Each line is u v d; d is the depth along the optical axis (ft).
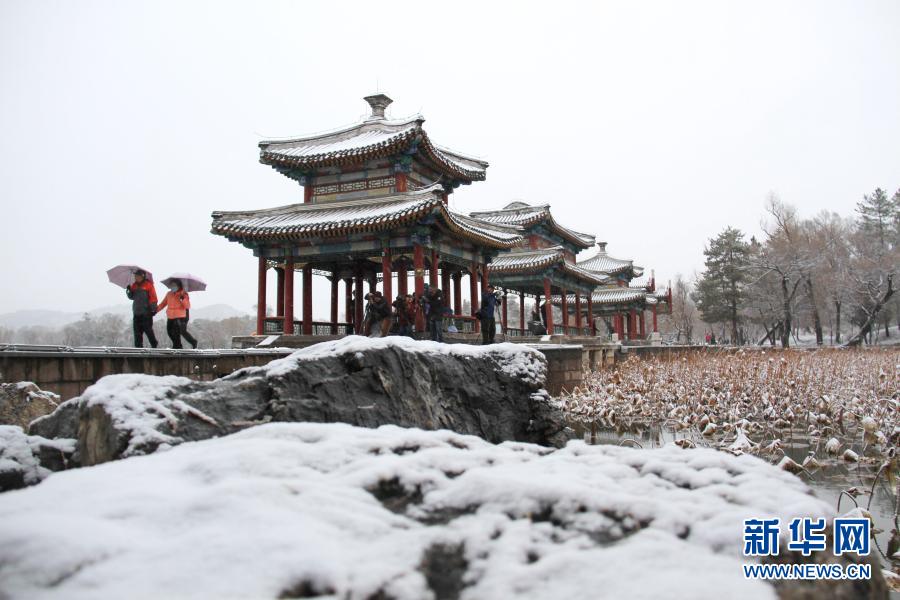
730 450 46.60
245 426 32.50
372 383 44.80
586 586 13.83
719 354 135.64
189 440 29.12
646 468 20.76
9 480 27.68
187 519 15.80
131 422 27.94
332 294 136.26
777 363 93.09
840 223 375.45
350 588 13.25
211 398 33.99
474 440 24.71
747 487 18.49
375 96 130.41
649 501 17.13
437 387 52.16
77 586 12.68
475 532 15.88
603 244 285.23
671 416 71.36
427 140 115.34
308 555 13.76
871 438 49.01
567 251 205.46
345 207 117.29
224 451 20.61
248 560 13.64
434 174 128.77
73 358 56.34
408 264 128.67
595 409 77.82
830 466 59.52
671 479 19.95
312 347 45.47
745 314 338.13
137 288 74.33
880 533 38.96
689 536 16.06
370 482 18.76
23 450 29.30
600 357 164.35
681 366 101.96
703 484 19.34
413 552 14.90
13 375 51.44
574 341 162.20
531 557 15.24
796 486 19.08
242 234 113.39
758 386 79.56
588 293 205.46
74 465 29.48
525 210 184.55
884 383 88.94
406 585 13.73
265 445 21.02
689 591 13.38
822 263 301.43
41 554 13.47
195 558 13.73
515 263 166.30
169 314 78.59
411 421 46.70
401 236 109.19
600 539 15.88
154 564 13.48
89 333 270.67
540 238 183.83
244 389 36.22
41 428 33.86
